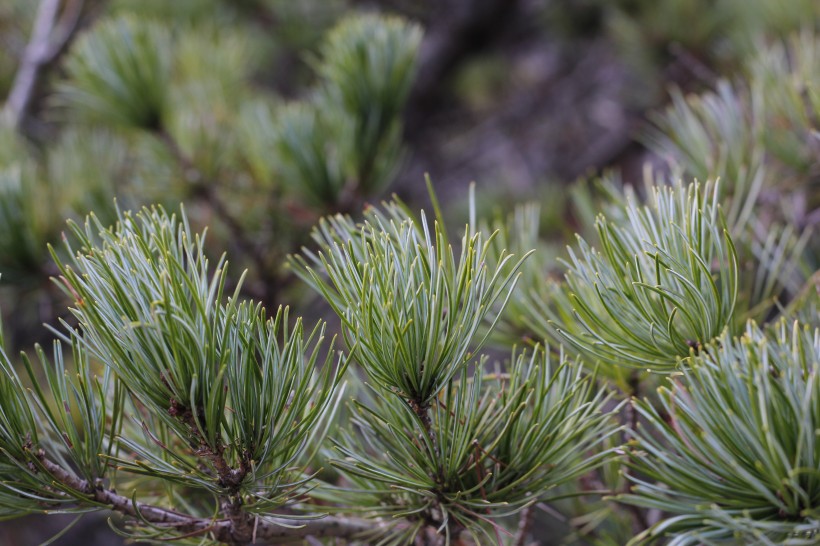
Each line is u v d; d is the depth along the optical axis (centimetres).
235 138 121
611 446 81
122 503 72
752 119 90
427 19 236
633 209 75
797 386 67
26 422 71
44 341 137
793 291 84
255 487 71
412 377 70
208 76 143
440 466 72
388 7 231
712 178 86
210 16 197
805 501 67
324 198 103
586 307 72
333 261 70
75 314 69
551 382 72
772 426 67
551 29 259
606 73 271
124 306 68
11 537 173
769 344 69
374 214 75
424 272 69
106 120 120
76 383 74
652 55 183
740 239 82
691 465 69
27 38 179
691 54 176
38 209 103
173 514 72
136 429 78
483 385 79
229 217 108
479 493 73
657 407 79
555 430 73
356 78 102
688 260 72
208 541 73
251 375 69
